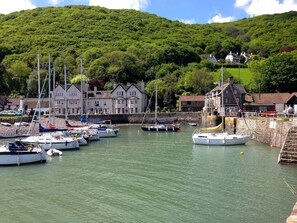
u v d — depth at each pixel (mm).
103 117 113812
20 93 141875
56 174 34812
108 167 38062
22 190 29094
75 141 52062
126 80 163875
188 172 35062
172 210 23844
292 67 124875
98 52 183000
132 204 25188
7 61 171750
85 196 27250
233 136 56531
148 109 131250
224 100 105188
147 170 36250
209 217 22453
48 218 22703
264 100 108938
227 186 29531
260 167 37219
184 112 119062
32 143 46312
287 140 39219
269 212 23203
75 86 127625
